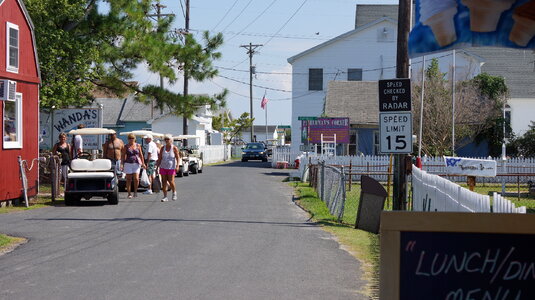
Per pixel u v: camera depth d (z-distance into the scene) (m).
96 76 27.55
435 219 4.34
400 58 13.68
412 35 5.71
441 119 36.44
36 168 19.75
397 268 4.34
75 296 7.50
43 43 25.23
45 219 14.66
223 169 43.44
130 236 12.16
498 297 4.33
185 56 28.17
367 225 13.69
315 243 11.69
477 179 31.77
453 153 32.62
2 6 17.48
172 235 12.33
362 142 40.84
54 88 25.94
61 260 9.74
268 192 23.47
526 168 31.47
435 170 30.80
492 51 49.28
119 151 20.97
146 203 18.64
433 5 5.62
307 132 39.62
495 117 38.41
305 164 29.95
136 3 27.45
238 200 19.86
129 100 61.94
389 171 16.91
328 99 42.84
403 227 4.35
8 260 9.74
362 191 13.83
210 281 8.37
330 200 17.53
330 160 32.31
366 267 9.52
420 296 4.35
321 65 51.62
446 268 4.34
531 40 5.61
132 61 27.77
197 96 29.47
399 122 13.24
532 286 4.31
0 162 17.17
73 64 26.48
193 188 24.92
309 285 8.25
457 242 4.35
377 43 51.31
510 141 39.03
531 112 45.00
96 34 27.19
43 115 27.39
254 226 13.78
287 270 9.19
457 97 37.50
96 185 17.81
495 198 9.01
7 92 16.34
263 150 61.09
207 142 68.12
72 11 25.98
